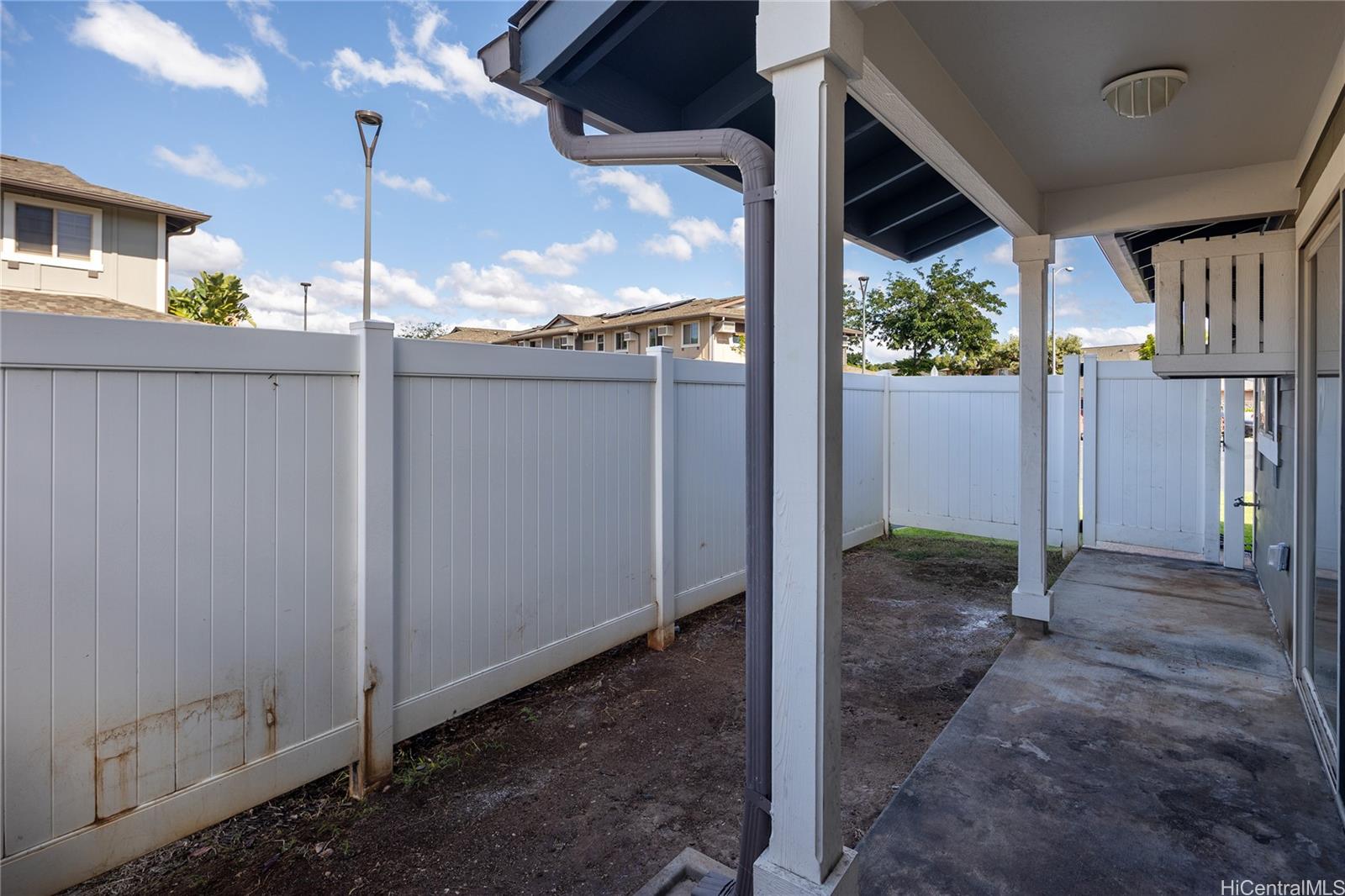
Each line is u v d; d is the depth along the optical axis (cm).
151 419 213
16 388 188
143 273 1463
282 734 246
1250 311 365
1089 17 222
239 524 234
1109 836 222
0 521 186
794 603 174
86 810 201
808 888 169
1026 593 416
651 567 417
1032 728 298
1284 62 250
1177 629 422
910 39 230
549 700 345
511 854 226
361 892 208
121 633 208
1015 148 341
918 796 247
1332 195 250
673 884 208
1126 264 549
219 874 216
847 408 679
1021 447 419
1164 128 314
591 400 376
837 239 174
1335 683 251
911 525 755
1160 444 621
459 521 308
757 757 186
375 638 269
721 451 485
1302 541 325
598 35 216
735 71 263
